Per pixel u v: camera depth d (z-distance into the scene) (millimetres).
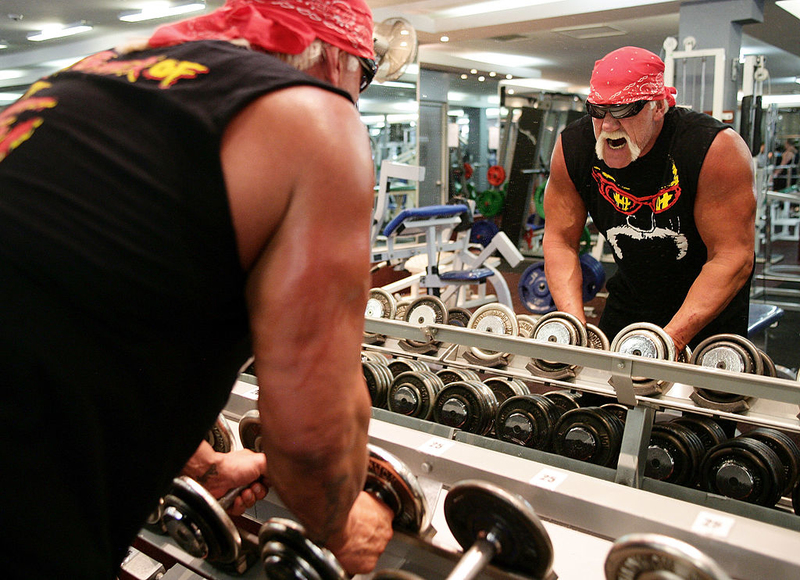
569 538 1111
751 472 1357
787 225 7906
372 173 706
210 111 628
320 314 652
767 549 953
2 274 593
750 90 4707
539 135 8445
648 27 6723
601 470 1380
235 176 622
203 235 626
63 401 600
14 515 594
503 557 934
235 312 698
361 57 787
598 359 1402
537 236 9039
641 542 751
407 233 4676
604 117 1826
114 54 732
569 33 7078
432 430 1578
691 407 1389
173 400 682
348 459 709
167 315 635
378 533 957
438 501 1206
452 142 9969
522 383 1837
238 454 1177
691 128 1853
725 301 1864
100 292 601
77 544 647
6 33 6344
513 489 1189
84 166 622
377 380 1769
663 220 1979
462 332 1618
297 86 654
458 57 8711
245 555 1117
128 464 673
